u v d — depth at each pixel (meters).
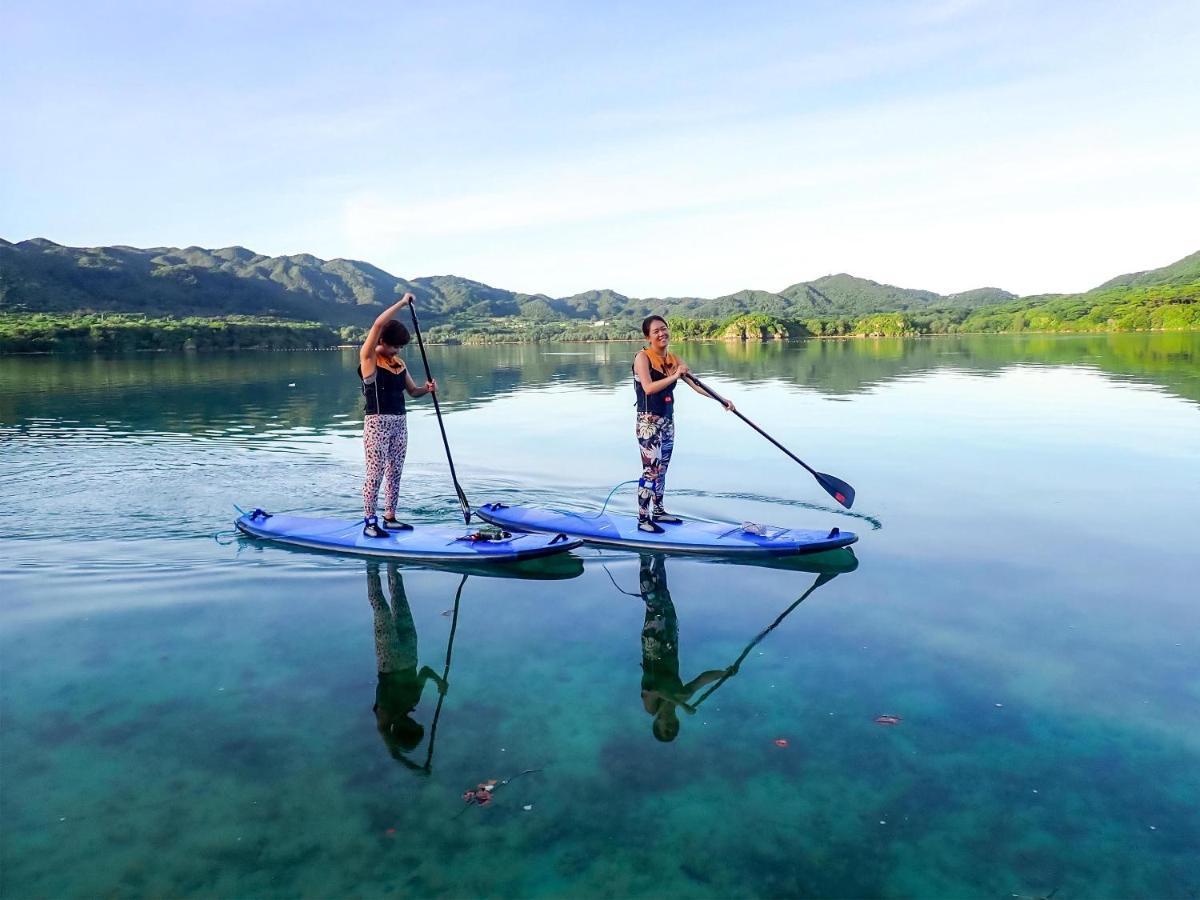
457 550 6.21
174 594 5.46
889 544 6.47
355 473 9.45
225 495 8.34
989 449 10.57
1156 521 6.94
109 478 9.14
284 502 8.05
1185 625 4.68
